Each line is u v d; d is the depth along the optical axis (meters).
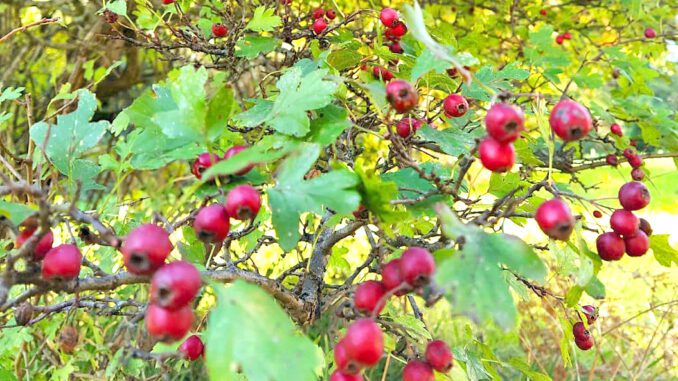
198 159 0.18
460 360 0.26
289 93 0.19
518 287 0.27
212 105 0.17
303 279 0.23
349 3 0.54
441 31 0.31
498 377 0.28
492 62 0.56
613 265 0.54
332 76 0.19
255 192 0.16
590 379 0.40
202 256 0.24
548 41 0.42
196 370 0.44
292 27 0.34
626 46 0.60
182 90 0.17
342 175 0.16
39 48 0.60
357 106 0.30
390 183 0.16
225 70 0.37
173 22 0.48
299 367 0.13
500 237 0.14
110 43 0.56
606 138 0.36
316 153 0.16
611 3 0.58
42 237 0.14
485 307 0.13
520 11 0.57
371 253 0.23
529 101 0.29
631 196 0.19
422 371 0.18
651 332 0.50
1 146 0.30
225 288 0.14
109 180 0.58
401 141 0.20
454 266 0.14
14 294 0.28
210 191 0.17
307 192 0.16
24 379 0.34
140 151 0.18
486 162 0.16
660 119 0.37
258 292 0.14
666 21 0.62
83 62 0.54
